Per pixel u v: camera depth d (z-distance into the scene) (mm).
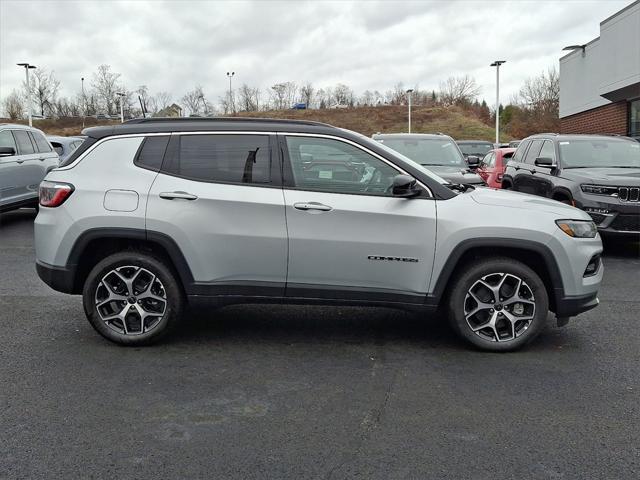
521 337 4965
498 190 5496
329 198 4867
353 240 4844
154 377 4422
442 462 3268
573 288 4934
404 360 4816
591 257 4969
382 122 69875
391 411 3889
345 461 3271
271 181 4930
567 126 24250
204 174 4953
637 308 6422
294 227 4852
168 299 4992
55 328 5551
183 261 4891
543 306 4930
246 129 5004
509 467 3221
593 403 4035
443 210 4867
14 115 57625
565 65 24062
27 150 12383
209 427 3650
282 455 3330
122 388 4219
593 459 3312
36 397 4051
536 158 11016
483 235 4816
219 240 4863
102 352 4934
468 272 4906
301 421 3738
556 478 3123
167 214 4855
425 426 3682
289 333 5484
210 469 3182
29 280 7457
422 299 4930
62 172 5047
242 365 4680
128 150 5020
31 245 10055
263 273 4922
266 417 3791
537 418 3805
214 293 4945
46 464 3211
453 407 3953
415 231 4840
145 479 3084
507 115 68250
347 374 4512
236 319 5887
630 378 4477
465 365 4711
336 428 3648
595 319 6000
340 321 5863
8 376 4410
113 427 3637
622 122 19578
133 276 4977
